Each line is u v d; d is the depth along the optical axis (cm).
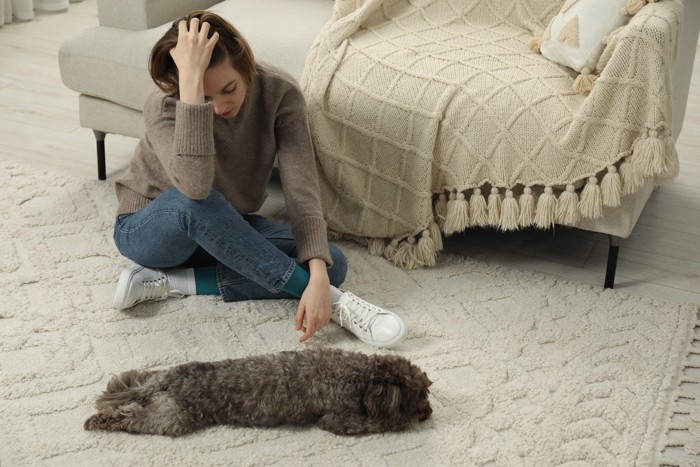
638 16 189
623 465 151
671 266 217
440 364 175
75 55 232
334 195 220
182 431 154
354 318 182
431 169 206
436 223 214
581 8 199
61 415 158
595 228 201
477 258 219
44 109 291
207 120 166
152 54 172
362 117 209
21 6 371
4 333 179
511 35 224
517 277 208
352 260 215
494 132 197
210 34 167
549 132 193
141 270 189
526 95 196
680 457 154
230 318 188
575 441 156
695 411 165
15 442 151
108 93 233
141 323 185
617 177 191
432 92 202
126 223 189
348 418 156
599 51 195
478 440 155
